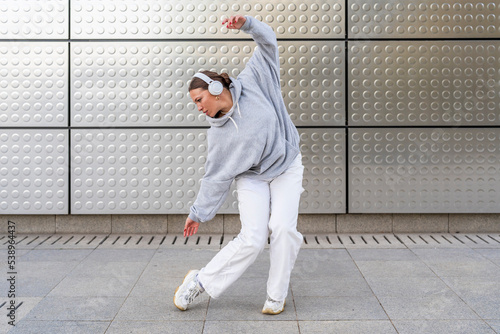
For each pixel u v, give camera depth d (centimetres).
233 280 238
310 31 383
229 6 381
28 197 388
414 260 324
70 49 384
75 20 381
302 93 385
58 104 384
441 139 387
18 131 386
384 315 237
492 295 261
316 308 247
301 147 387
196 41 383
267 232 237
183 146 388
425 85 384
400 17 382
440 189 389
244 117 218
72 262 323
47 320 233
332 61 384
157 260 328
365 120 386
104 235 394
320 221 396
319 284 282
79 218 396
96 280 288
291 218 231
